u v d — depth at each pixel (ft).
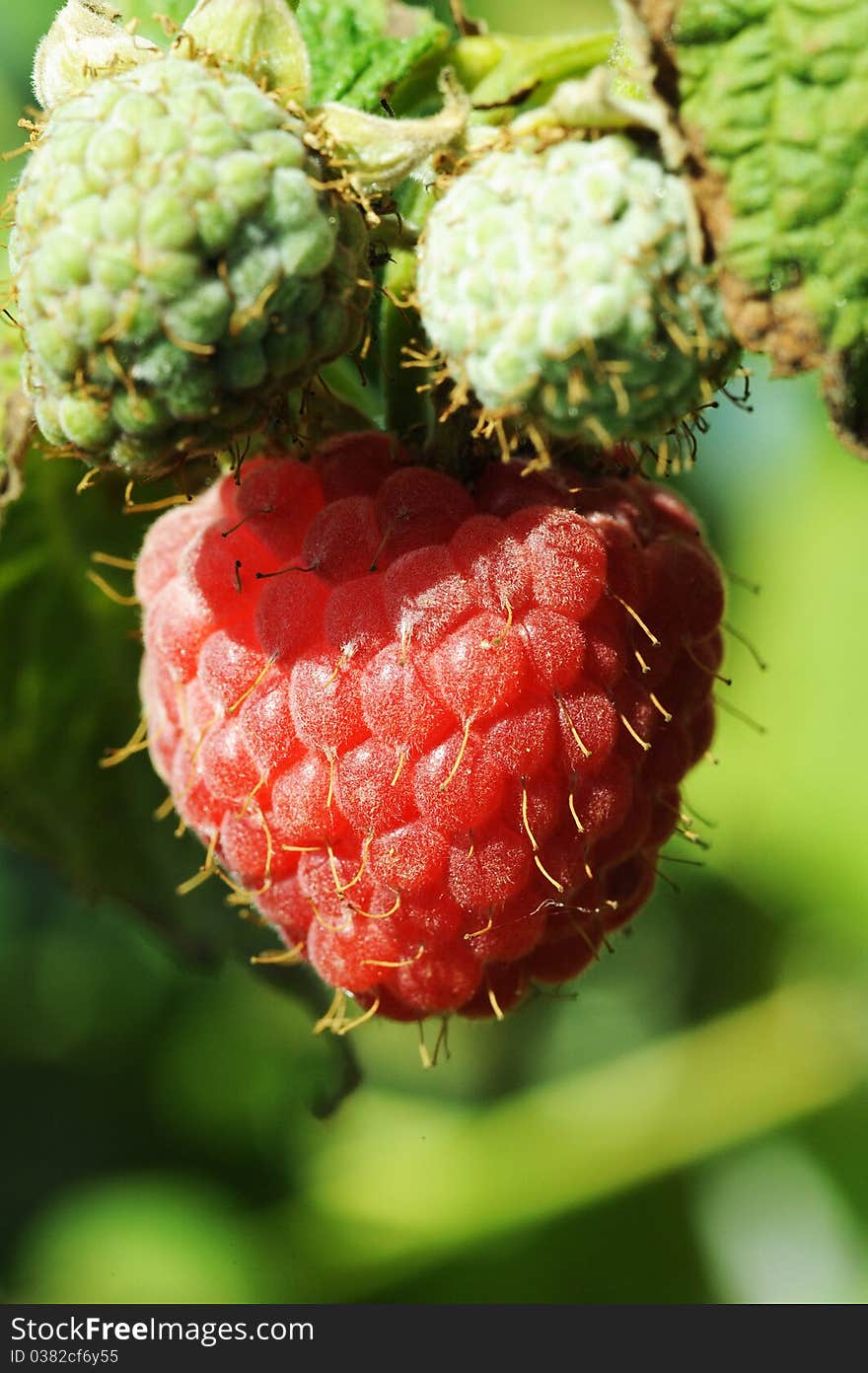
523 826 0.37
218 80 0.34
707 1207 0.55
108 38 0.36
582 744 0.37
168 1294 0.55
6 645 0.45
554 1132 0.54
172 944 0.47
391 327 0.38
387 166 0.35
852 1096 0.54
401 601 0.37
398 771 0.37
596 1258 0.53
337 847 0.37
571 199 0.34
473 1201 0.54
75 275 0.34
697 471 0.54
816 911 0.55
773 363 0.34
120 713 0.46
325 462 0.38
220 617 0.38
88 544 0.44
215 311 0.34
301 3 0.40
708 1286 0.54
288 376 0.35
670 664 0.38
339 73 0.39
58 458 0.42
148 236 0.34
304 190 0.34
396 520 0.37
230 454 0.39
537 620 0.37
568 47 0.38
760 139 0.33
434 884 0.37
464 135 0.35
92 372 0.34
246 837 0.38
